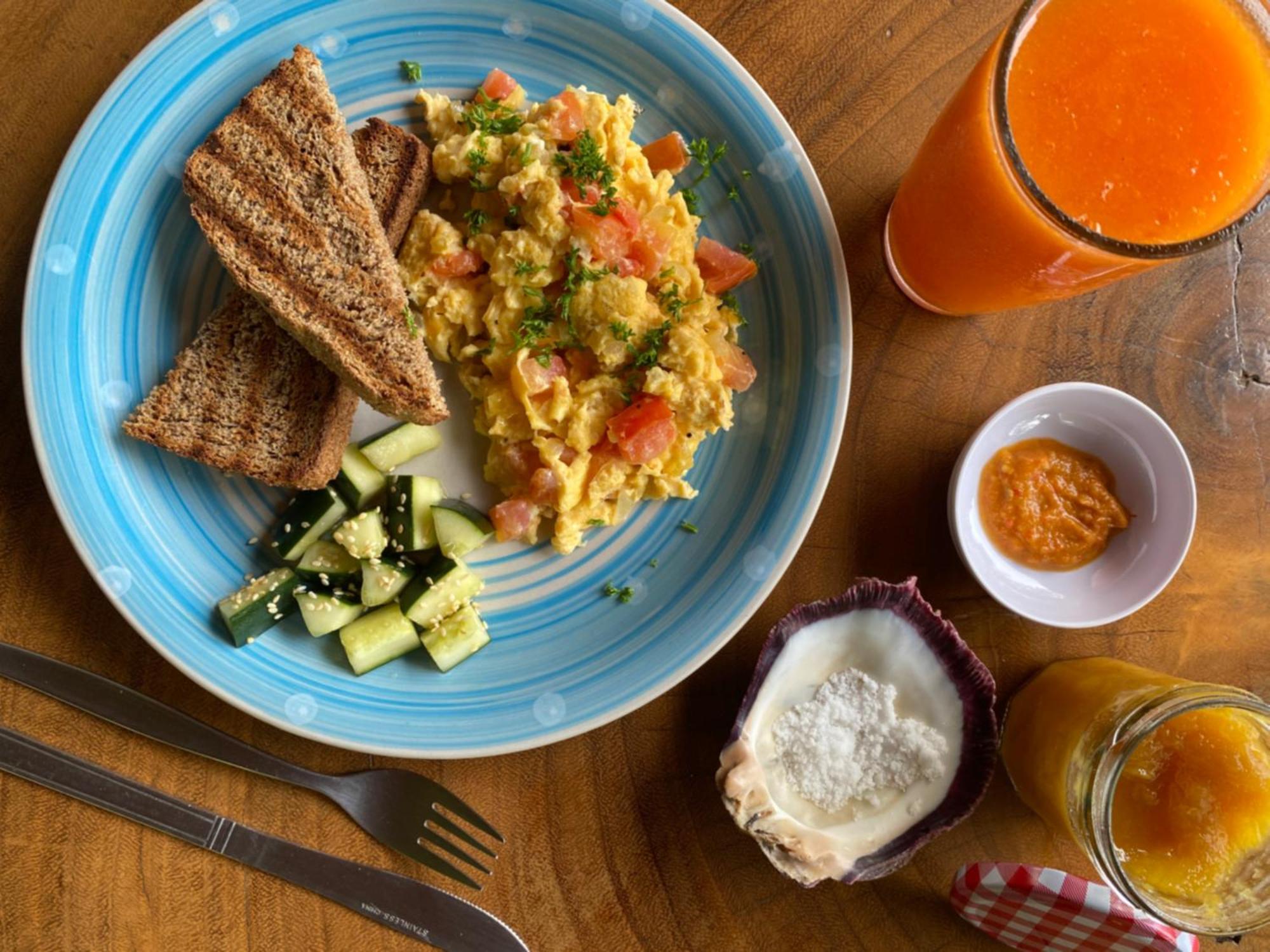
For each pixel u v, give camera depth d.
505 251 0.32
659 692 0.33
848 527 0.35
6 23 0.32
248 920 0.33
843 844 0.33
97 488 0.31
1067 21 0.27
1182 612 0.36
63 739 0.33
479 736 0.32
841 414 0.33
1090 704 0.32
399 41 0.32
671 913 0.34
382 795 0.33
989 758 0.33
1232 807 0.31
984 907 0.33
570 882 0.34
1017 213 0.27
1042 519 0.34
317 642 0.33
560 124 0.32
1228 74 0.27
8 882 0.33
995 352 0.35
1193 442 0.36
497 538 0.33
